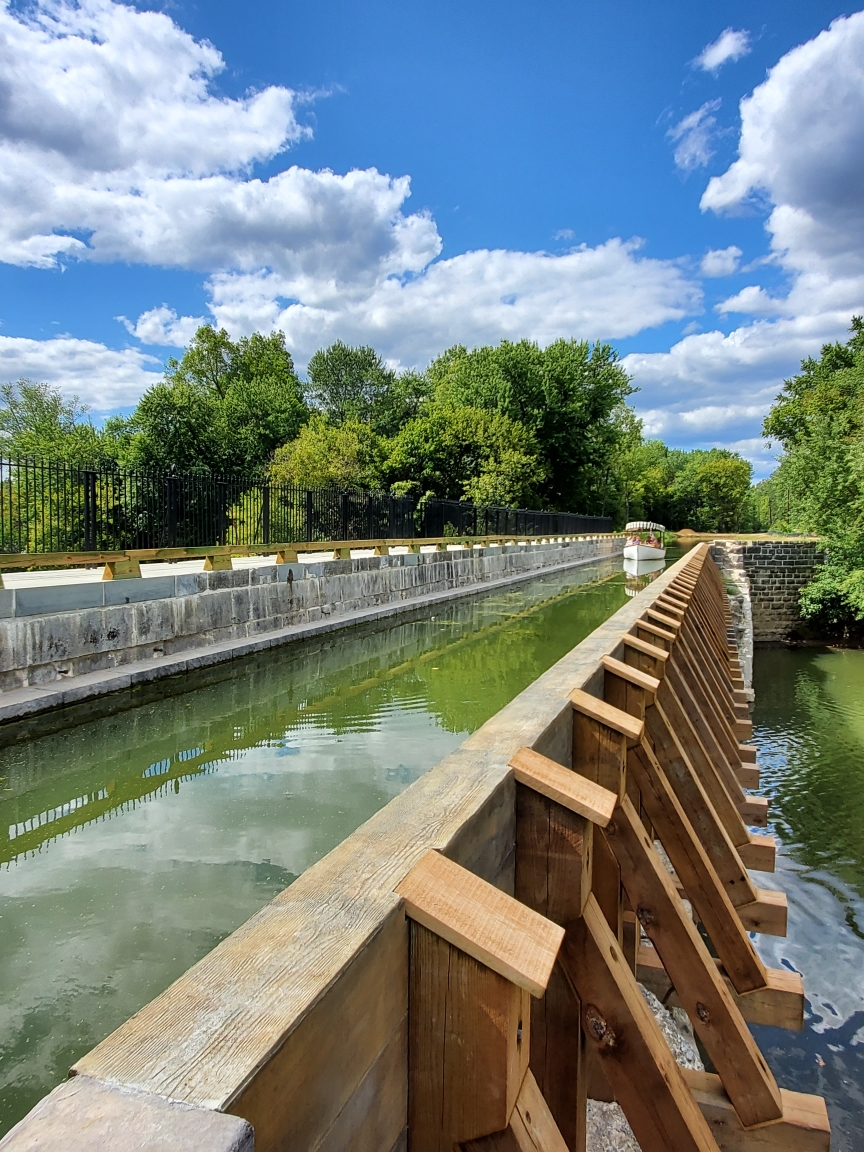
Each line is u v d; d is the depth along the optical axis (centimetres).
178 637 998
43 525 897
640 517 8088
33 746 696
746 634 1866
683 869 393
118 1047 94
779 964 694
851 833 1009
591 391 5231
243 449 3556
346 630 1414
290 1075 101
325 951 120
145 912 392
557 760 296
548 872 234
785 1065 562
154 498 1079
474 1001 139
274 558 1564
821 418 2988
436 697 923
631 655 524
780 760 1350
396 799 198
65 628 813
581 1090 260
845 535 2686
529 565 3011
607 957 233
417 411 5422
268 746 702
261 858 459
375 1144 134
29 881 427
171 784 596
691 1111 236
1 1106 261
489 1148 139
